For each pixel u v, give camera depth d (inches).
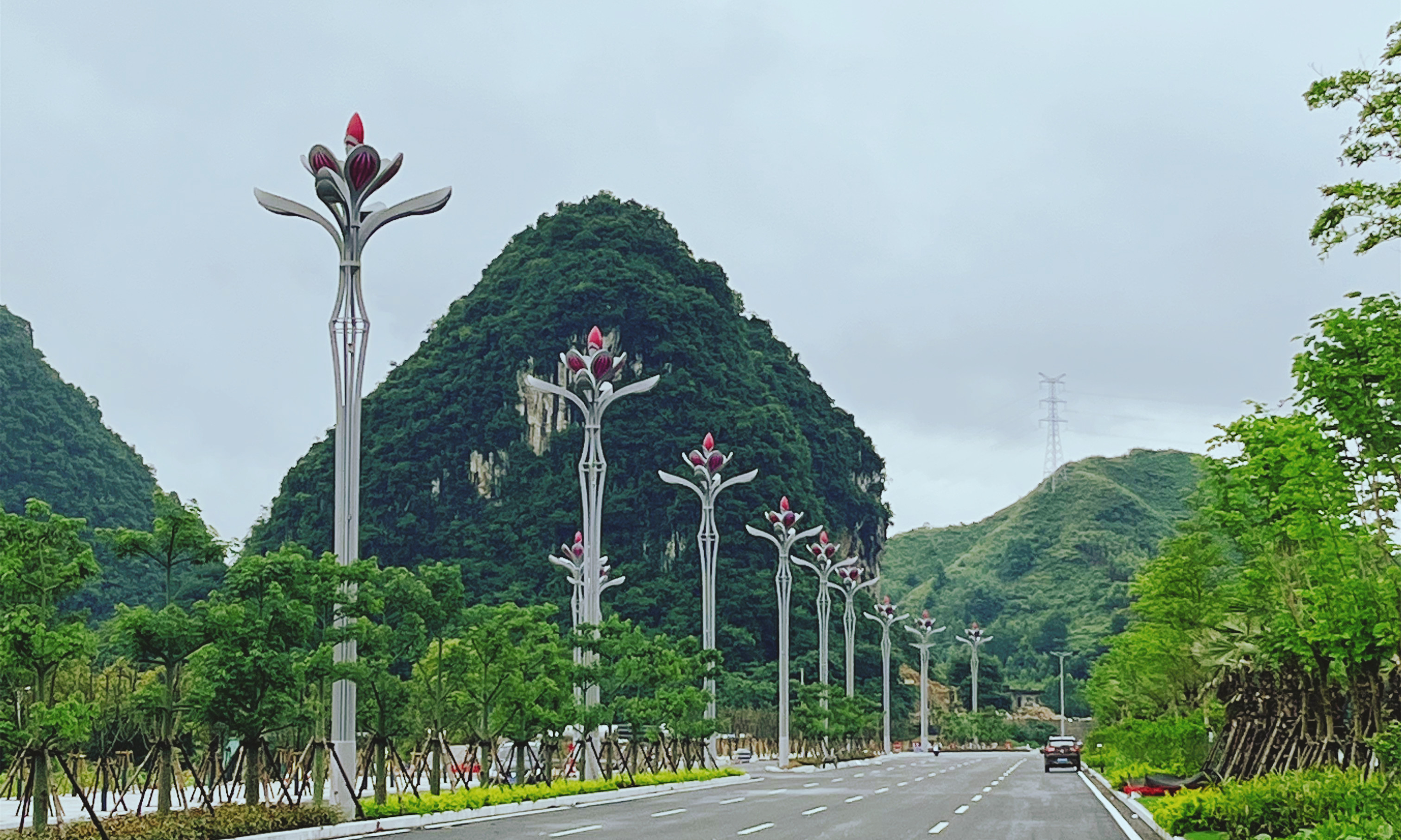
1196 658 1460.4
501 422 5098.4
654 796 1467.8
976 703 5211.6
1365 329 735.1
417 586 1116.5
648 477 4891.7
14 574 832.3
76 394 4677.7
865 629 5305.1
